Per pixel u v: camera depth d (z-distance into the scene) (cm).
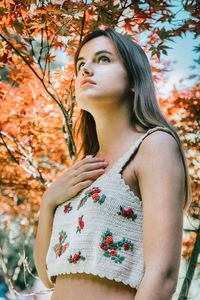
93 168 123
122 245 104
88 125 161
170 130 114
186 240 362
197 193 344
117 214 107
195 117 348
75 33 264
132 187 110
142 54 134
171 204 99
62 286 111
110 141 126
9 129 349
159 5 251
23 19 260
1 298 498
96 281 103
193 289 438
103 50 128
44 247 136
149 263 94
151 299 89
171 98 355
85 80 125
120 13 254
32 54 266
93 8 256
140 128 124
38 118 339
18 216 438
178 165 106
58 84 312
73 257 108
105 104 124
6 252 526
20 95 336
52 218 134
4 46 268
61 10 236
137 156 112
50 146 363
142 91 127
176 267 95
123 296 100
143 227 101
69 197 128
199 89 354
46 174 377
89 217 109
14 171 370
